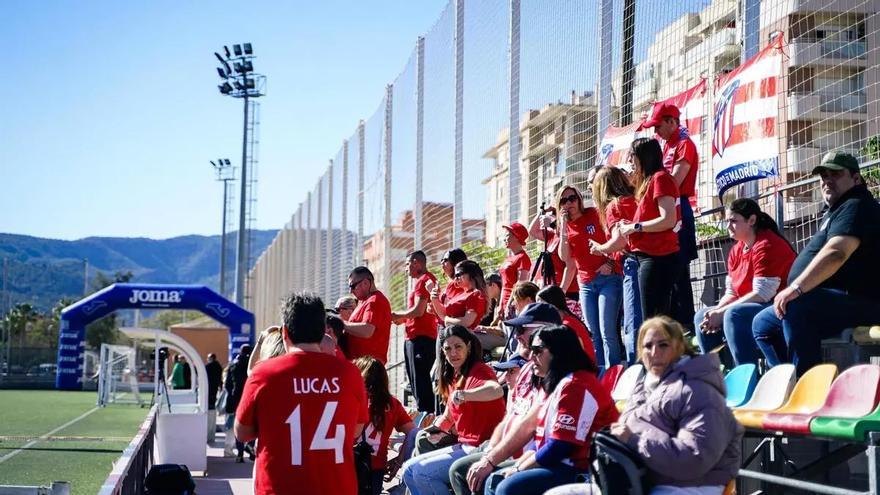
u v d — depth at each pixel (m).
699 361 5.21
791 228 8.61
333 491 5.46
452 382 8.50
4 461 13.84
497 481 6.58
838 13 8.16
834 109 8.16
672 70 9.32
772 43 8.28
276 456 5.44
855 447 6.44
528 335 7.19
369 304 10.48
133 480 8.13
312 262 29.44
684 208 8.11
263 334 8.78
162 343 16.72
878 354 7.48
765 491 6.96
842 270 6.38
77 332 31.44
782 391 6.24
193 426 14.86
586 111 10.32
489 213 13.14
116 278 144.62
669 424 5.17
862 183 6.53
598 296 8.81
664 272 7.57
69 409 28.22
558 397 6.10
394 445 12.16
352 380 5.66
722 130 8.88
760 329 6.85
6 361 59.31
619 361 8.72
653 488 5.14
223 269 72.88
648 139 7.68
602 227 8.55
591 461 5.27
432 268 15.45
